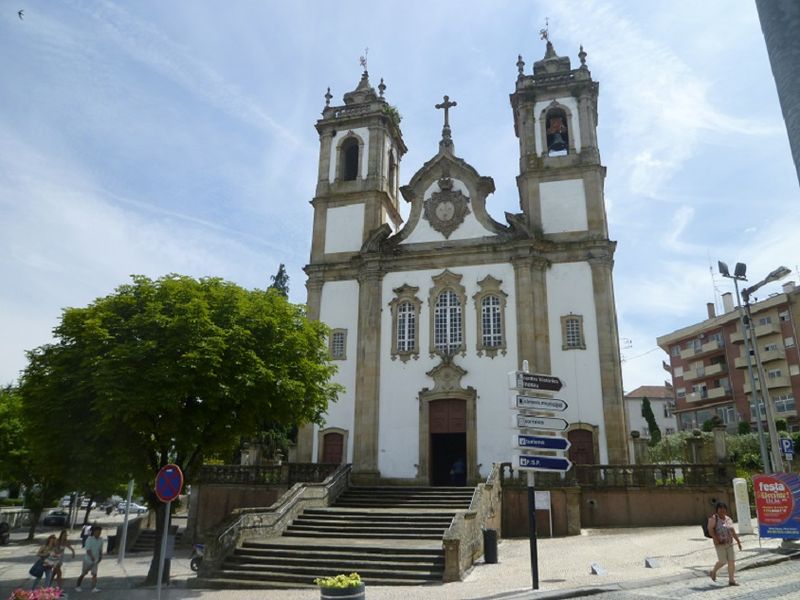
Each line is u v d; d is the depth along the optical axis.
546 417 12.45
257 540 17.62
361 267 30.16
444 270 28.88
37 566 15.74
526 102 31.30
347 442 27.75
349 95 35.38
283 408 18.16
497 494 20.94
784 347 51.16
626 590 11.56
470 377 27.06
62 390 16.08
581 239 27.91
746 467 35.66
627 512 22.25
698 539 18.02
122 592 15.13
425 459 26.47
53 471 17.17
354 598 9.74
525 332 26.77
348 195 32.38
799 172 2.06
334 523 19.22
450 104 31.91
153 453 17.69
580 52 31.73
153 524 29.81
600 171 29.41
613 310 26.86
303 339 19.38
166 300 17.52
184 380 15.64
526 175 29.75
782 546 15.30
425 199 30.50
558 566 14.76
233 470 25.52
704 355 59.25
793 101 2.10
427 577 14.31
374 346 28.47
